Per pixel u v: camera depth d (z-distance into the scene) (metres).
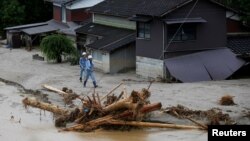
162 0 37.19
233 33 39.91
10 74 41.94
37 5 65.25
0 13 64.69
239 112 24.94
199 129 23.17
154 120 24.64
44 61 48.12
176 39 35.41
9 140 23.75
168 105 26.88
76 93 31.53
